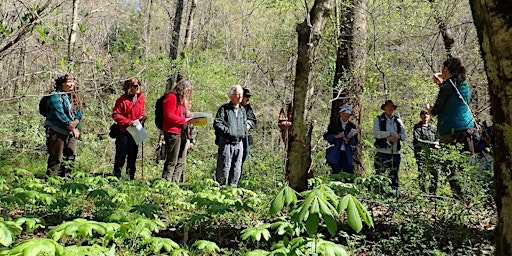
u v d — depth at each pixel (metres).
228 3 21.23
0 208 4.83
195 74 14.85
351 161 7.27
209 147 12.46
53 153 7.31
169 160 7.29
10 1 6.11
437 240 4.24
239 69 15.96
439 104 5.81
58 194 5.54
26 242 2.06
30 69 9.42
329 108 8.83
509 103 2.05
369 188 6.02
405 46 10.13
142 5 21.22
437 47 10.50
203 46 19.53
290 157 4.84
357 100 8.02
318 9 4.79
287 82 8.05
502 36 2.04
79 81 7.55
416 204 4.72
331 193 2.14
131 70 6.85
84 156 10.06
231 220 4.91
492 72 2.11
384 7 9.55
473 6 2.17
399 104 10.39
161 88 16.36
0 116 11.08
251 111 7.79
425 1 9.12
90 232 2.62
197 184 6.05
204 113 7.49
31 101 11.75
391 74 9.80
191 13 14.88
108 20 15.67
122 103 7.69
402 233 4.35
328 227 2.00
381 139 7.16
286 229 2.59
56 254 2.08
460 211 4.61
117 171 7.68
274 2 9.70
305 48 4.79
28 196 4.09
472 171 4.67
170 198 5.91
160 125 7.45
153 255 3.58
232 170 7.16
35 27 5.62
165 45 19.34
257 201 5.44
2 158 9.84
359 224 1.96
